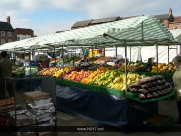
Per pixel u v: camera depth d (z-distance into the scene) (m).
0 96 5.94
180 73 4.13
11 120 3.41
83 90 5.05
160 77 4.20
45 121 3.44
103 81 4.74
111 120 4.24
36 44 6.73
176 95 4.29
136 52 16.58
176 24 36.09
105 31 3.67
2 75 5.79
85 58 13.45
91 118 4.75
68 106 5.52
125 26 3.76
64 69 7.39
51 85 3.57
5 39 54.09
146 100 3.70
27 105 3.63
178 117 4.88
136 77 4.61
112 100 4.18
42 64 12.60
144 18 4.09
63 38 5.42
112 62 10.94
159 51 14.77
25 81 8.36
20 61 14.13
